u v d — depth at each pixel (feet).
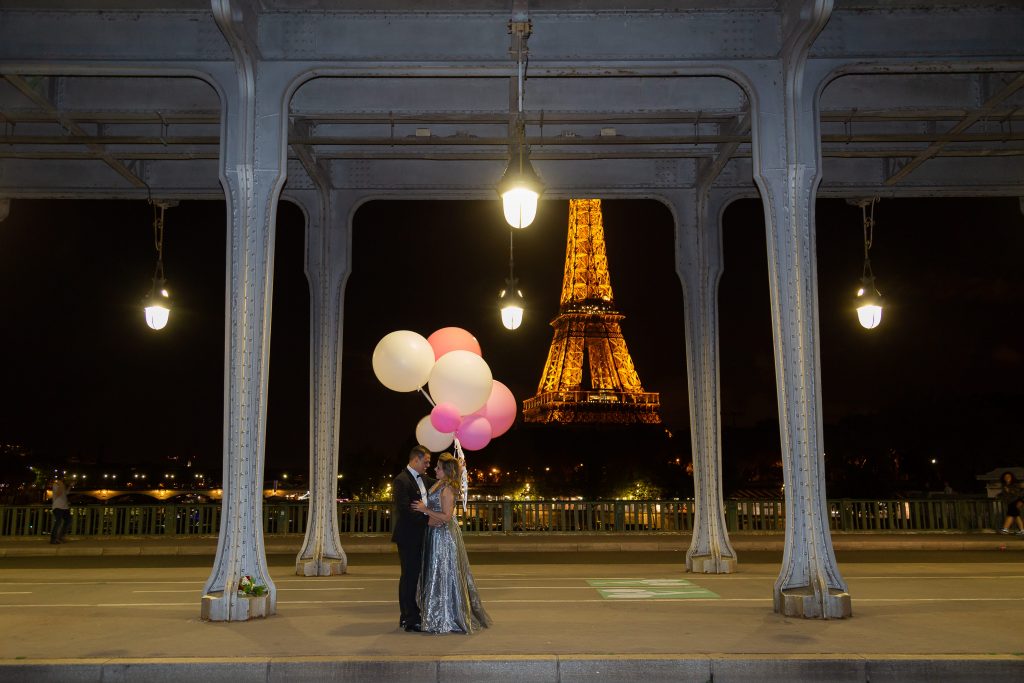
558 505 81.87
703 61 31.09
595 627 27.73
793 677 22.93
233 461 30.19
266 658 23.41
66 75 31.71
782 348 30.07
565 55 31.14
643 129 43.06
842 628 27.30
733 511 81.76
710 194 46.37
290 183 46.39
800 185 30.58
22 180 45.62
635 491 300.40
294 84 31.30
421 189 46.34
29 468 310.65
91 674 22.81
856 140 39.22
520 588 38.24
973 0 30.83
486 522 81.25
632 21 31.32
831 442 269.85
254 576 30.09
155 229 47.78
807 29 28.78
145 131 43.73
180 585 40.91
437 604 26.84
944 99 38.40
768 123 30.99
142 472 488.02
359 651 24.20
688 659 23.04
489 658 23.18
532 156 42.63
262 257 30.50
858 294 48.29
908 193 46.32
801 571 29.71
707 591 36.83
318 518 45.39
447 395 29.45
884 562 56.80
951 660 23.13
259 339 30.32
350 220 46.29
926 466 258.16
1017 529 76.54
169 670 22.88
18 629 27.78
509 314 48.55
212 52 31.30
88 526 77.46
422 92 38.91
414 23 31.37
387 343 30.96
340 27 31.35
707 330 45.52
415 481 28.19
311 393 45.98
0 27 31.09
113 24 31.27
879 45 31.09
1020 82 34.65
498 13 31.32
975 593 35.83
